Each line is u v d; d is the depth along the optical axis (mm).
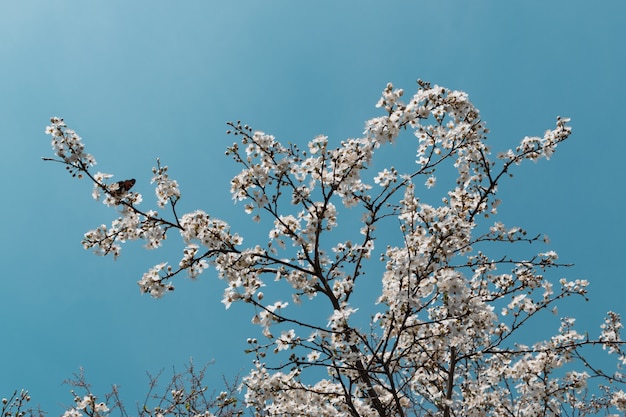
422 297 7055
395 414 8000
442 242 7191
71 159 7570
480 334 7781
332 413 7938
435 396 9289
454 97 7598
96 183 7832
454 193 9375
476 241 9023
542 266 8961
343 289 8539
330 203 8422
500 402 9922
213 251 7734
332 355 6941
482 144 9188
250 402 7773
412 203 8477
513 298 9383
